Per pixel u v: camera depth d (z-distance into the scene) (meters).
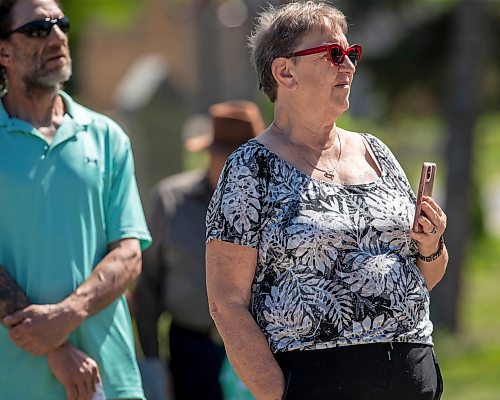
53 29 11.57
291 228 8.95
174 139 30.27
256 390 8.92
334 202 9.05
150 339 14.81
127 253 11.76
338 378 8.81
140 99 29.53
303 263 8.95
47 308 11.20
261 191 9.12
